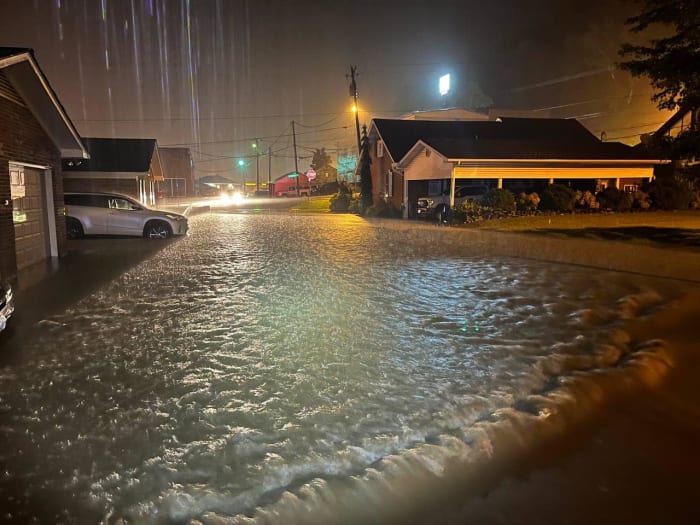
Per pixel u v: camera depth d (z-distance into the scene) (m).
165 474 3.47
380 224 24.58
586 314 7.44
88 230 17.59
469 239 17.47
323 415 4.29
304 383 4.96
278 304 8.17
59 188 13.46
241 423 4.17
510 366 5.39
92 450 3.78
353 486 3.34
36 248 12.35
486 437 3.90
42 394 4.77
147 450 3.77
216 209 40.47
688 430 4.10
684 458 3.70
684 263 12.00
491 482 3.43
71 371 5.34
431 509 3.16
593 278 10.21
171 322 7.15
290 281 10.08
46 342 6.30
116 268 11.65
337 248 15.26
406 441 3.89
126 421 4.22
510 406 4.48
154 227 18.09
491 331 6.66
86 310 7.84
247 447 3.80
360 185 36.12
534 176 26.33
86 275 10.77
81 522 3.01
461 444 3.81
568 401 4.49
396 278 10.35
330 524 3.03
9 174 10.39
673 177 29.83
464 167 24.61
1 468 3.54
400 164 28.95
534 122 35.59
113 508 3.13
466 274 10.77
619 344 6.11
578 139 33.44
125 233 17.89
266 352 5.88
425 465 3.57
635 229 19.23
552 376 5.16
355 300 8.42
